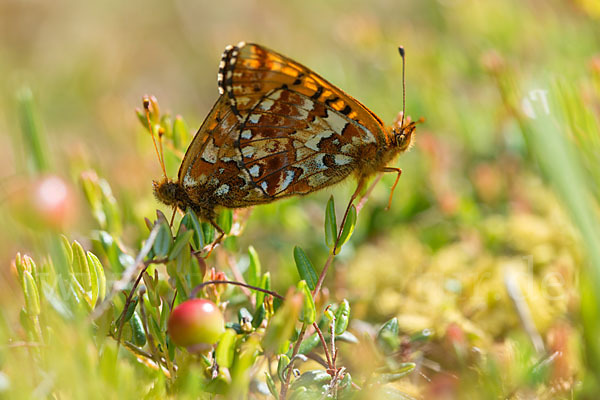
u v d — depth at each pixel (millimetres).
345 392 307
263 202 337
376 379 309
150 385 310
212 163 330
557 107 313
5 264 336
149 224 315
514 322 334
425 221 371
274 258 365
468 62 436
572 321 331
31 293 304
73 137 493
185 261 308
